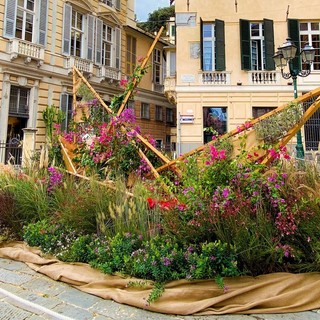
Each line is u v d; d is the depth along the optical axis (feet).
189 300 9.43
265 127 15.07
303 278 9.92
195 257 10.16
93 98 23.73
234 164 11.33
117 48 73.10
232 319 8.78
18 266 13.05
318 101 15.39
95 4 67.51
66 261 12.39
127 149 18.02
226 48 50.55
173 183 14.16
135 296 9.74
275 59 32.24
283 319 8.73
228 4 51.31
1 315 9.34
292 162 12.48
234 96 49.65
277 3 51.08
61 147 21.71
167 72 67.72
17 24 51.98
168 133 86.79
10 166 20.26
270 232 10.24
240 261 10.46
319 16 50.37
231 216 10.28
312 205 10.39
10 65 49.75
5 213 15.57
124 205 12.86
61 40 59.00
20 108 52.60
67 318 8.85
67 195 15.51
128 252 11.39
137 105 77.05
